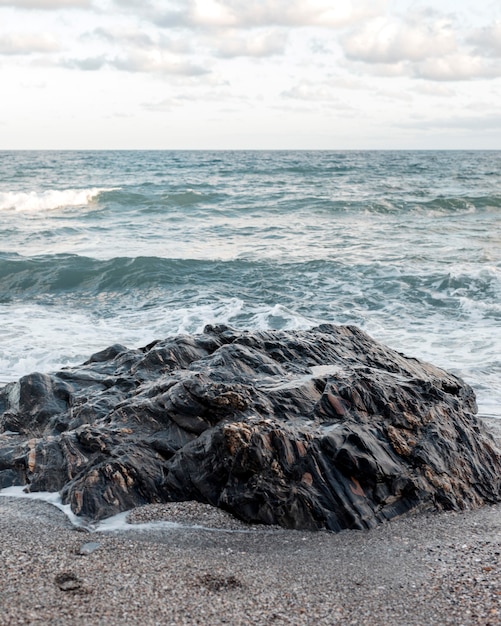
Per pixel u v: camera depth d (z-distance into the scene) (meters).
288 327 13.70
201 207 33.00
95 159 99.75
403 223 28.36
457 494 6.19
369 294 16.39
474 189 43.44
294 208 32.41
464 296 16.09
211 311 14.96
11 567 4.79
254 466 5.91
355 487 5.94
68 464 6.50
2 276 18.33
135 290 17.28
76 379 8.23
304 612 4.32
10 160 93.12
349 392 6.64
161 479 6.20
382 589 4.65
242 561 5.10
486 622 4.17
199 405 6.54
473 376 10.67
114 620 4.13
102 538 5.43
